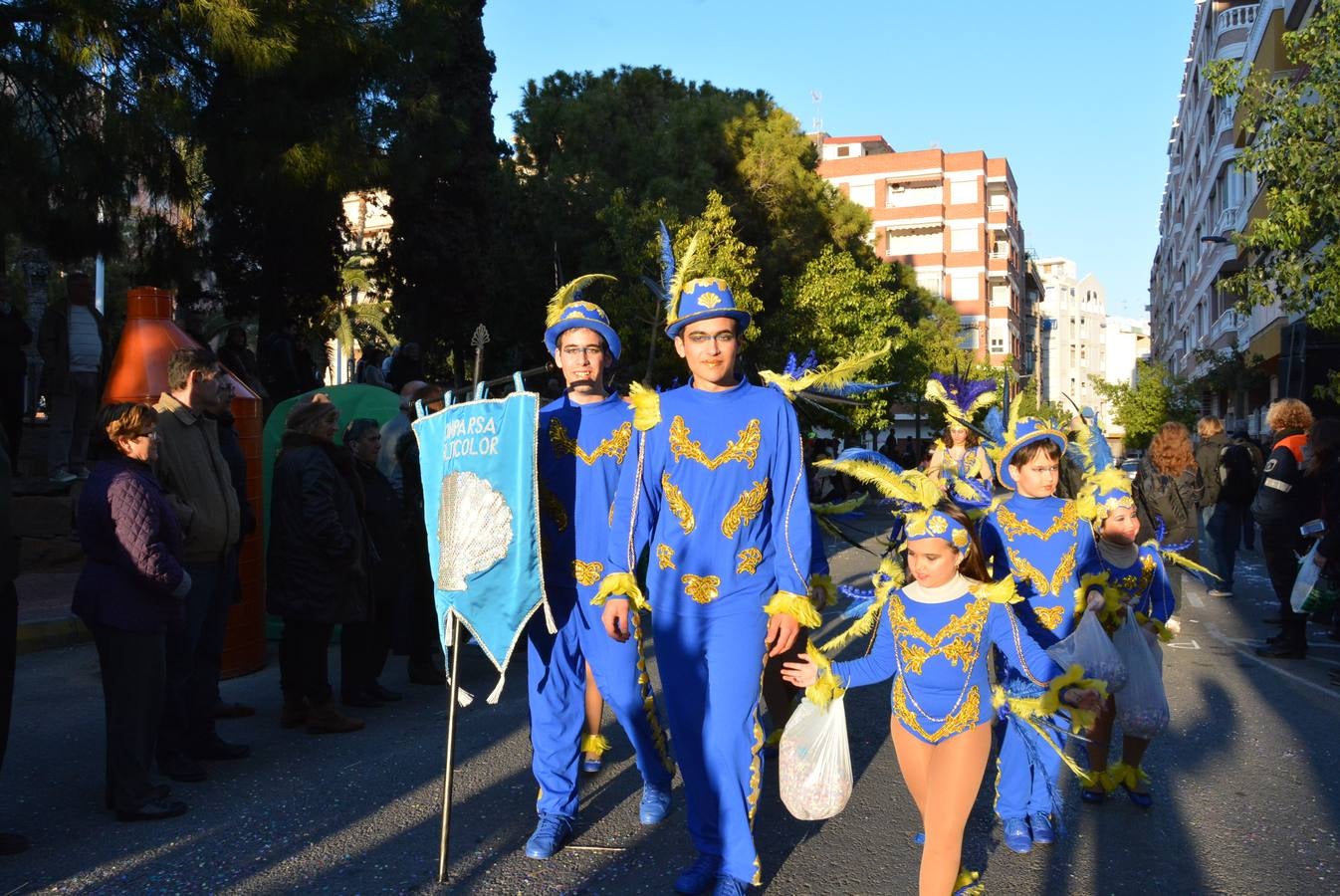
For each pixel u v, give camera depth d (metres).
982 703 3.69
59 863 4.37
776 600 3.99
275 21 12.09
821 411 5.60
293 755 5.91
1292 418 8.73
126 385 7.50
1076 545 4.82
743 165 24.09
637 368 19.33
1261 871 4.28
